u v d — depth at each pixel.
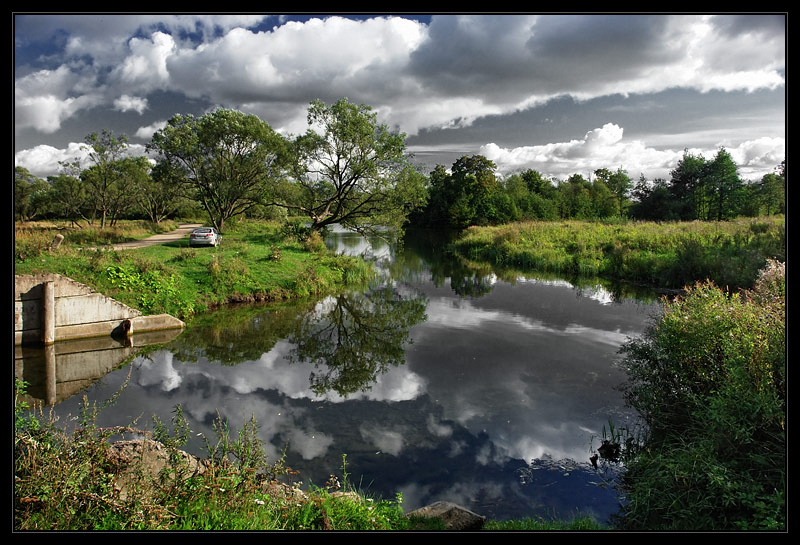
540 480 6.72
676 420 7.73
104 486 4.30
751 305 7.82
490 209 58.66
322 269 25.23
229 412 9.24
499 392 10.02
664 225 34.25
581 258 27.28
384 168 31.84
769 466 5.09
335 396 10.10
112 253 19.16
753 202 46.09
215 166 36.09
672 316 8.61
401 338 14.75
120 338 14.90
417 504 6.17
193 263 21.48
